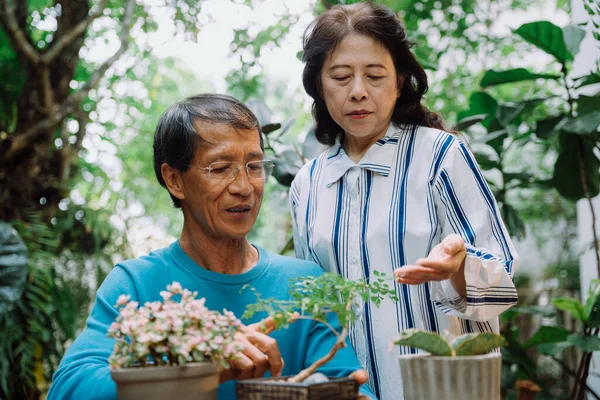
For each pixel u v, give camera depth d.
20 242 4.36
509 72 3.56
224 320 1.34
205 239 1.79
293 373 1.76
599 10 3.00
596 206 4.49
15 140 4.57
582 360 3.63
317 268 1.92
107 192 4.97
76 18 4.76
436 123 2.22
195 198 1.74
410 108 2.18
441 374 1.22
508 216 3.81
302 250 2.29
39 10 4.88
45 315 4.59
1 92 4.80
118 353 1.30
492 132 3.76
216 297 1.78
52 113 4.67
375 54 2.02
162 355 1.30
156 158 1.81
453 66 7.13
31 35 4.98
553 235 8.44
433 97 6.46
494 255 1.82
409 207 2.04
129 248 5.00
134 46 5.79
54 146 4.79
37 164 4.68
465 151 2.05
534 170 7.38
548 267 8.38
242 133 1.72
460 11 6.86
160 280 1.79
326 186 2.21
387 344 2.02
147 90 6.18
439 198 2.02
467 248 1.79
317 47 2.07
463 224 1.98
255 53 4.57
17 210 4.66
